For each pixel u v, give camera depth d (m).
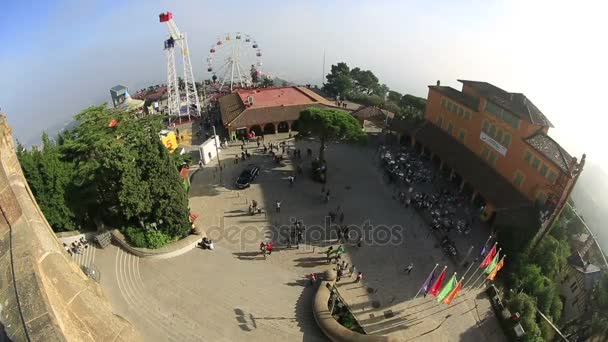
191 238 43.72
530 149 46.31
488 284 40.19
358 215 50.44
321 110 55.91
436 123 67.19
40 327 18.19
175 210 41.75
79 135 50.56
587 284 47.78
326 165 62.66
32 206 27.09
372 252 43.84
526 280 40.41
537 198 45.53
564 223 54.62
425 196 52.75
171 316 34.41
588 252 53.84
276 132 74.81
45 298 19.42
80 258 40.16
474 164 55.41
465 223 48.88
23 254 21.56
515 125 48.75
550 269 44.19
